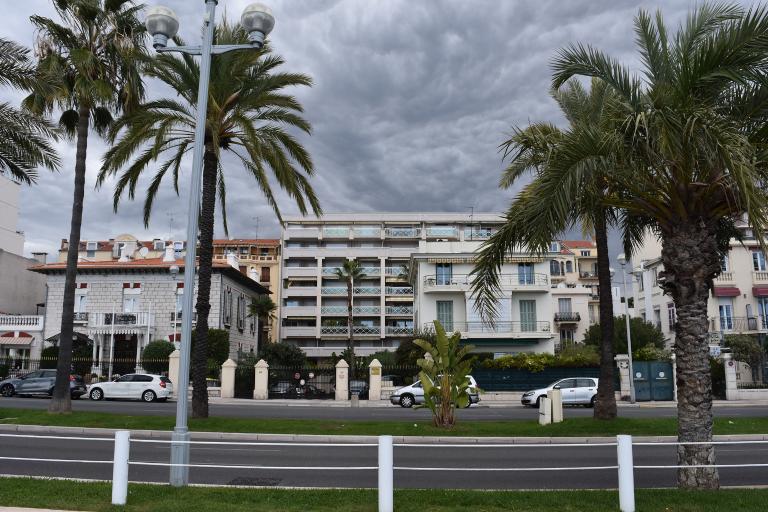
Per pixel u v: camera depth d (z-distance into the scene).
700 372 8.58
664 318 49.56
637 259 55.59
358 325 75.25
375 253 77.88
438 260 48.94
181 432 8.48
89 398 31.86
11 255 54.94
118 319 46.53
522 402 31.38
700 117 7.76
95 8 19.38
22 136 18.78
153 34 9.88
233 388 36.00
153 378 31.70
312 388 37.47
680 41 9.20
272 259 79.94
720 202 8.87
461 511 7.14
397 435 16.91
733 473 10.96
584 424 17.61
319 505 7.48
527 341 46.94
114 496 7.30
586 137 8.41
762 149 8.59
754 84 8.88
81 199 20.34
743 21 8.04
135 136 18.12
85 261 50.75
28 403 27.58
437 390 18.25
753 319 42.16
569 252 84.69
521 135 10.17
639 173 8.52
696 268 8.77
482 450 14.37
